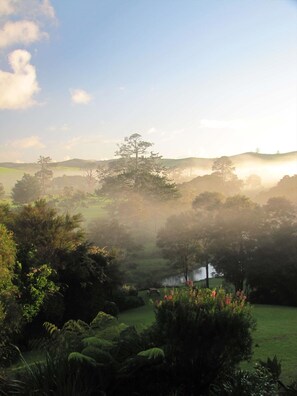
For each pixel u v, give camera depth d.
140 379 8.33
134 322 28.75
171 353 8.76
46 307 25.44
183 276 65.50
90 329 10.05
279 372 10.09
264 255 44.12
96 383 7.89
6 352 16.67
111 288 35.62
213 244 48.25
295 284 42.16
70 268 29.52
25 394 7.31
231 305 9.28
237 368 9.52
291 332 20.97
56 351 8.87
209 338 8.74
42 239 29.17
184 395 8.52
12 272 23.27
